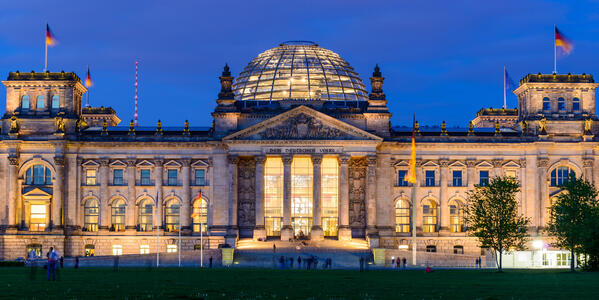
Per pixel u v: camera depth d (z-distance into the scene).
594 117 179.75
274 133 172.12
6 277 92.06
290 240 170.25
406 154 178.00
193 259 154.25
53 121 177.00
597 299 66.81
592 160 177.25
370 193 172.62
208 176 177.00
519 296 69.31
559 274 111.62
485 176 178.62
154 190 177.12
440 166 178.38
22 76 177.75
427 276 103.12
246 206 177.88
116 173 178.00
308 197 179.50
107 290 71.50
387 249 158.12
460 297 67.81
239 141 171.62
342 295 68.62
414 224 152.62
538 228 175.00
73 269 123.50
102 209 176.25
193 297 65.00
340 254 156.25
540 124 177.50
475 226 134.12
